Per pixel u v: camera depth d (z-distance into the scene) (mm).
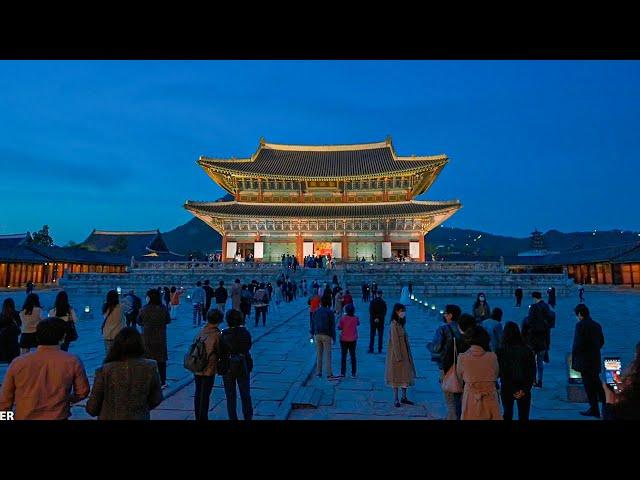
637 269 61969
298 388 10469
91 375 11719
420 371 12992
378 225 66375
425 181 74812
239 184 71812
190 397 9812
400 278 47781
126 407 4832
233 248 67438
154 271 51781
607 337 20078
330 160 80062
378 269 50094
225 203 69312
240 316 8125
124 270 85250
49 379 4844
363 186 71062
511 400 6906
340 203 70875
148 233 126062
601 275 68750
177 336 19609
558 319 27938
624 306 36625
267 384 11156
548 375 12680
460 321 7066
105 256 81312
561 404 9625
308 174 71125
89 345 16672
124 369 4906
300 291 44062
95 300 40406
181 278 48219
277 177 69438
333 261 54000
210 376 7492
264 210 67188
